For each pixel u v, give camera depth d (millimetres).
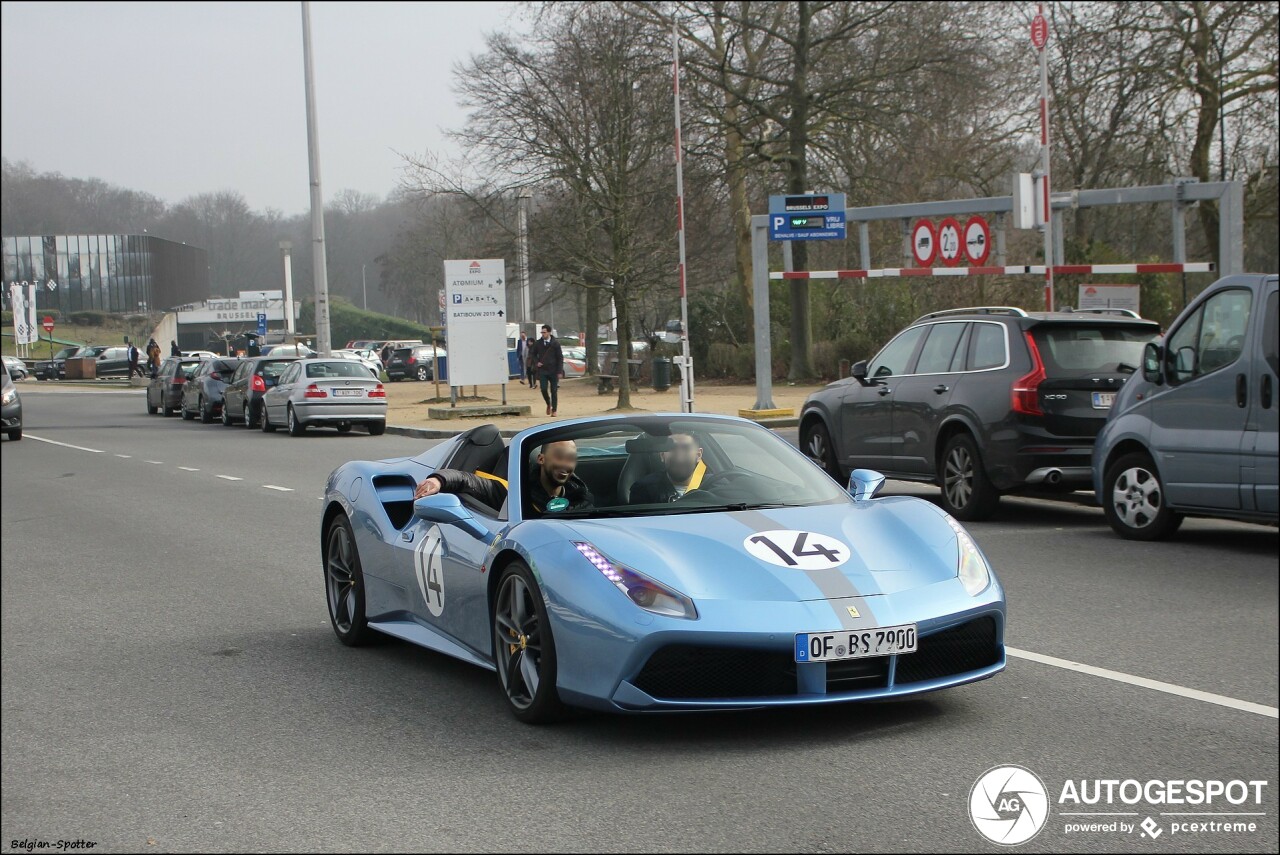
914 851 3910
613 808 4352
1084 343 11469
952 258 20812
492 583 5676
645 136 31484
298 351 41125
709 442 6344
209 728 5625
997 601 5230
